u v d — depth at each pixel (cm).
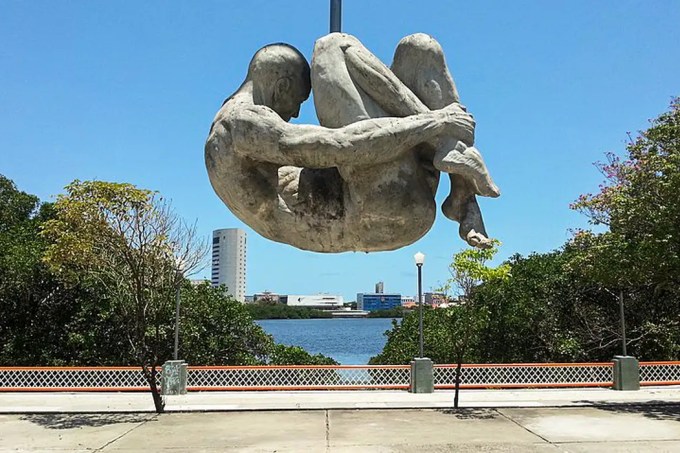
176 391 1351
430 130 348
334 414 1112
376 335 7862
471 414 1109
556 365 1462
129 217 1089
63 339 1744
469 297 1262
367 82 354
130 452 824
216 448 844
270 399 1282
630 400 1270
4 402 1257
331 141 336
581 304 1872
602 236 1435
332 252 389
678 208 1159
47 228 1087
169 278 1263
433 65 369
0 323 1744
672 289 1368
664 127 1303
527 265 1977
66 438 917
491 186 351
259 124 341
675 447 855
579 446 857
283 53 374
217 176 366
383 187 352
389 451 822
